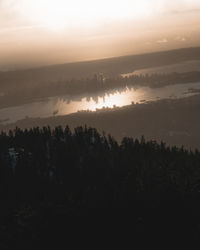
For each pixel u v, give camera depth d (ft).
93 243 341.41
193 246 329.11
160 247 333.01
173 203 375.66
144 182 413.59
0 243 330.75
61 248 335.06
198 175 432.66
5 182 422.00
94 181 426.92
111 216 367.66
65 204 386.11
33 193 408.05
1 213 373.61
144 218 362.74
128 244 338.75
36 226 355.36
